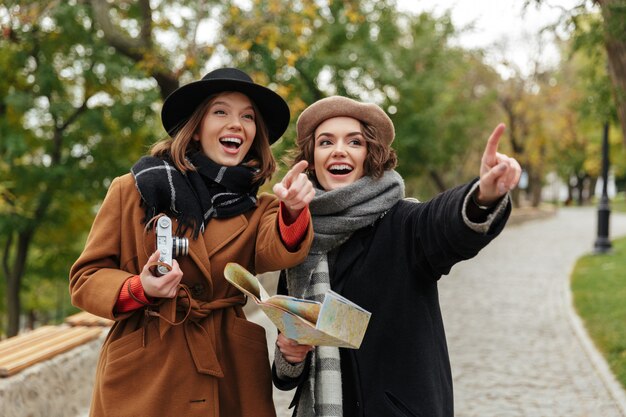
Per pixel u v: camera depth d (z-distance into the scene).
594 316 8.29
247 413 2.23
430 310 2.29
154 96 13.64
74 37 13.02
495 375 5.97
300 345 2.18
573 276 12.37
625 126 5.97
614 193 66.69
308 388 2.32
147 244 2.19
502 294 10.59
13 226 13.81
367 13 15.85
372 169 2.41
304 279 2.34
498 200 1.90
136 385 2.14
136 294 2.07
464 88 22.44
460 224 1.93
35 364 4.14
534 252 17.34
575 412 4.97
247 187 2.32
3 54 13.05
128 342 2.16
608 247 15.70
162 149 2.34
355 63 15.98
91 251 2.18
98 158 14.35
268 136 2.54
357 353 2.25
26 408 3.89
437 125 19.53
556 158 35.22
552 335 7.59
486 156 1.88
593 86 7.50
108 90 14.34
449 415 2.28
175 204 2.19
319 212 2.35
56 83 13.30
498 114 29.75
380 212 2.34
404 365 2.20
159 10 11.29
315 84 15.23
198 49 9.85
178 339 2.17
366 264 2.30
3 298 17.42
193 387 2.16
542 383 5.72
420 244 2.20
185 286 2.16
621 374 5.70
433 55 18.64
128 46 10.86
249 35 9.90
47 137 14.86
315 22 14.19
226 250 2.24
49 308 21.73
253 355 2.27
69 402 4.41
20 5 10.41
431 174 25.50
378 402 2.19
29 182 13.73
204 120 2.33
